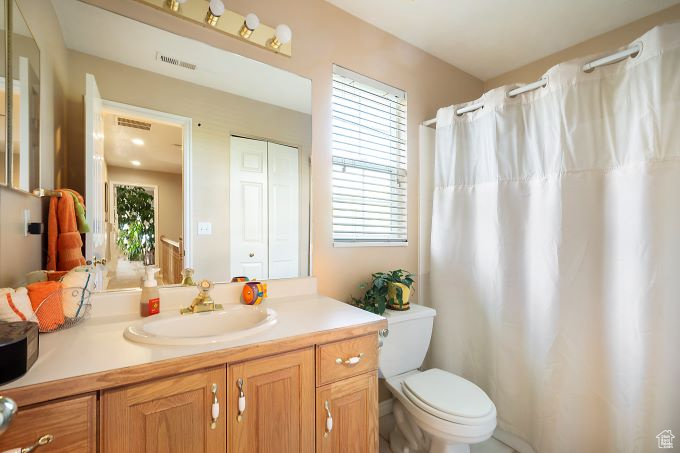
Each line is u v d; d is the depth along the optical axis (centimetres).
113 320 104
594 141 133
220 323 115
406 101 200
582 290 135
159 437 73
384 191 193
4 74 82
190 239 130
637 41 119
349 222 179
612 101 128
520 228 158
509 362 161
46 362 71
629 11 170
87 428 65
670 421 112
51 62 104
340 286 172
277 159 152
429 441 147
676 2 163
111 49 116
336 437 101
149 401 72
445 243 188
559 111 140
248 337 89
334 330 100
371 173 188
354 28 176
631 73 123
